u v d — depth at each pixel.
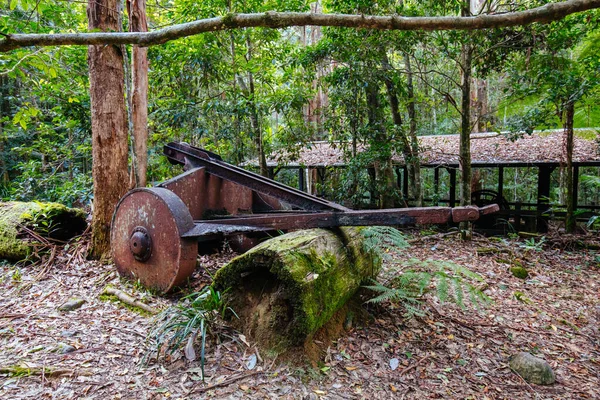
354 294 3.46
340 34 6.97
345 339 3.00
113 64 4.63
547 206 7.98
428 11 6.88
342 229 3.51
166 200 3.52
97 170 4.62
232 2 7.46
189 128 7.62
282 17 1.02
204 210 4.73
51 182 9.18
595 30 6.97
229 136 7.84
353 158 7.97
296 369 2.57
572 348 3.18
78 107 7.41
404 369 2.71
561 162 7.10
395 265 4.66
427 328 3.28
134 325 3.11
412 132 8.32
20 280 4.04
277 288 2.90
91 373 2.46
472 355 2.95
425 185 12.45
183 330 2.76
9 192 10.09
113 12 4.66
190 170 4.63
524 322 3.61
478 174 10.39
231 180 4.51
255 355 2.70
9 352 2.68
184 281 3.64
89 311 3.37
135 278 3.84
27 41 1.11
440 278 3.28
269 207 5.29
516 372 2.77
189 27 1.07
